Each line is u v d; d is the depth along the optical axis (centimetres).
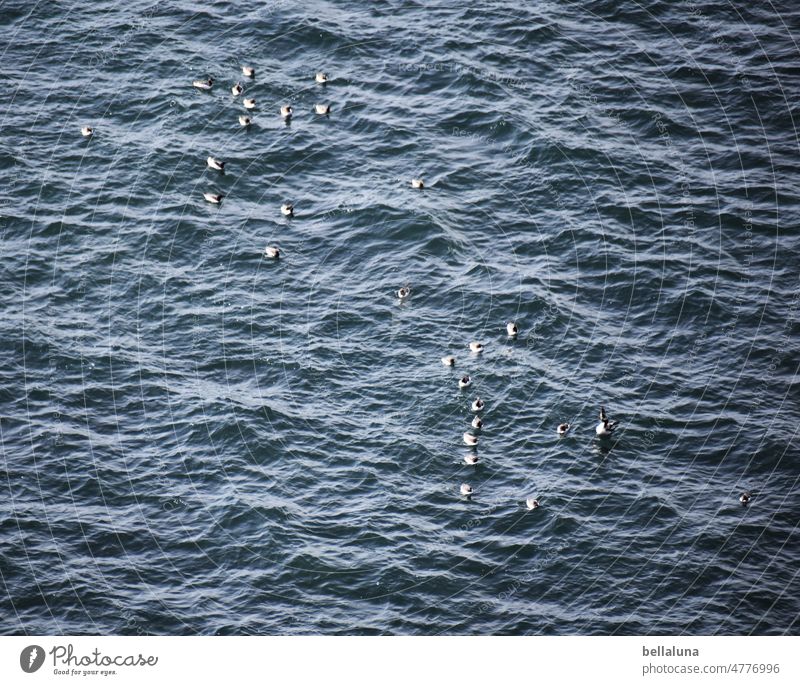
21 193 7831
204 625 5788
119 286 7375
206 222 7731
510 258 7512
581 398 6819
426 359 6994
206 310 7262
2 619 5784
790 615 5869
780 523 6262
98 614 5825
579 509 6303
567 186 7900
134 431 6644
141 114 8356
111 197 7844
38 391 6819
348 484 6412
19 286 7344
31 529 6166
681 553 6125
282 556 6081
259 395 6825
